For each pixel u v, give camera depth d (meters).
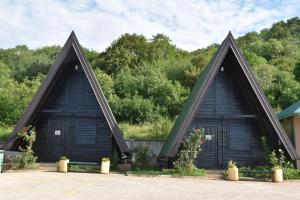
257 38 65.19
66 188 10.10
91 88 17.00
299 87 29.59
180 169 14.28
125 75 34.19
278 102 28.48
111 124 16.03
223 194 9.76
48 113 17.53
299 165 16.12
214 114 16.48
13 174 13.48
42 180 11.80
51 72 16.11
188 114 14.93
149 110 26.81
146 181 12.32
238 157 16.42
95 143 17.20
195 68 37.41
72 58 17.30
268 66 37.19
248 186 11.77
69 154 17.16
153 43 46.38
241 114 16.59
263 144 15.93
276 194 10.05
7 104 25.86
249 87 15.93
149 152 18.31
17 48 56.38
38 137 17.33
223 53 15.43
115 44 44.09
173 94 29.53
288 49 51.44
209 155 16.38
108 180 12.36
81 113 17.31
